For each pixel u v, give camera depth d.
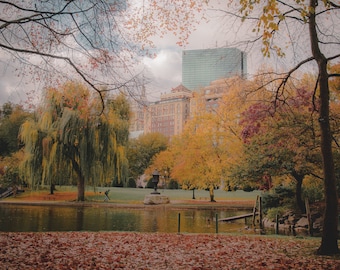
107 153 35.38
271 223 21.66
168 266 8.85
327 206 10.41
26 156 35.03
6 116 53.50
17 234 14.00
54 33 9.93
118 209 31.58
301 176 21.22
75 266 8.59
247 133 20.98
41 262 8.95
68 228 19.09
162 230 18.94
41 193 47.25
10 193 45.69
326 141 10.52
